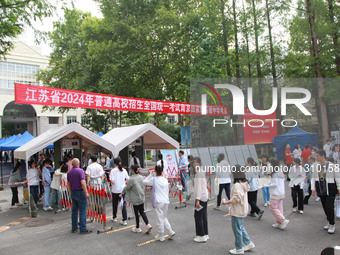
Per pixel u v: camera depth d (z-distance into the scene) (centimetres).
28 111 3878
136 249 480
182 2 1762
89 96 879
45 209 835
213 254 444
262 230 553
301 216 641
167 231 562
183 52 1752
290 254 429
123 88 1852
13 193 905
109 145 952
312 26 1024
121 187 661
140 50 1705
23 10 837
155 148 1339
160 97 1823
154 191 529
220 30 1496
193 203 845
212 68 1404
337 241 477
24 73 3547
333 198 512
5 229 650
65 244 525
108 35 1903
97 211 646
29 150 793
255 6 1384
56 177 834
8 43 943
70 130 873
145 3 1761
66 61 2225
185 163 1020
